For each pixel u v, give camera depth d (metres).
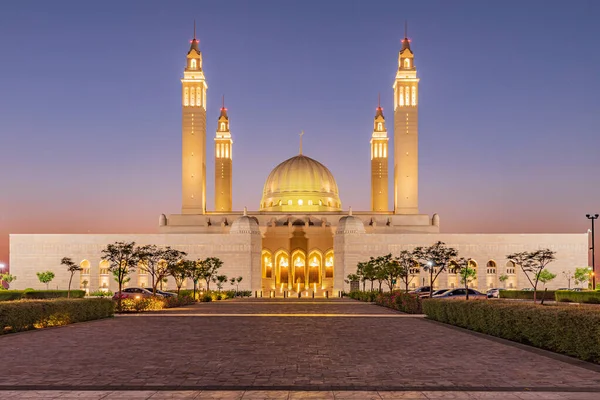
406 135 122.00
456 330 30.06
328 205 138.75
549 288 109.31
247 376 15.70
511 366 17.50
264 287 124.38
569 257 109.81
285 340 24.77
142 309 48.41
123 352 20.64
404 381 14.99
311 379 15.27
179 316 41.75
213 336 26.48
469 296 63.09
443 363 18.09
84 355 19.84
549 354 20.25
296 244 126.81
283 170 140.50
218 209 141.88
